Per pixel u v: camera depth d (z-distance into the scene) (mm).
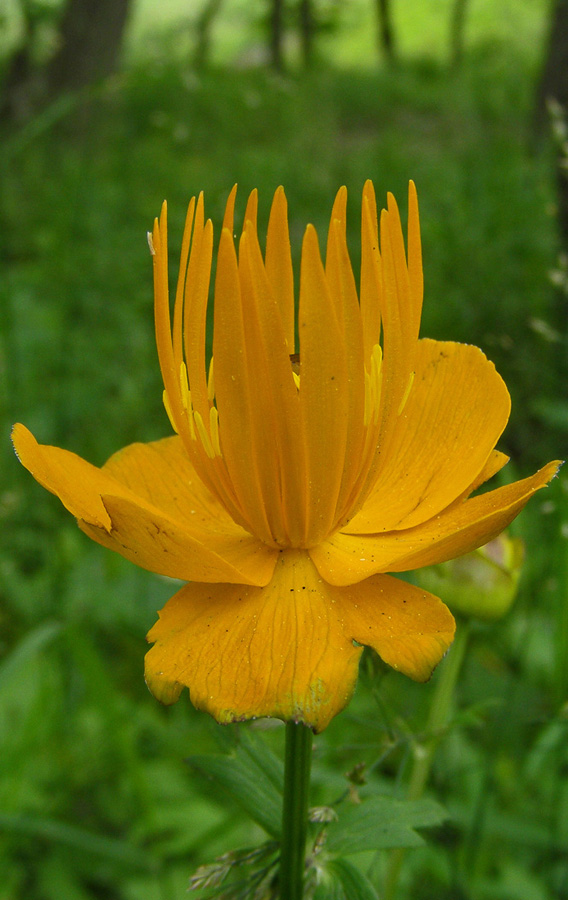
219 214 338
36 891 237
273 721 151
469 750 252
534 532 279
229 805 247
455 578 181
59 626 219
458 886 212
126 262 473
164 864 235
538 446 371
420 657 123
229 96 843
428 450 146
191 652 128
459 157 694
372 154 784
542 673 269
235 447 130
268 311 125
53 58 927
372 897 141
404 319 132
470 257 458
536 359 410
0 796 228
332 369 126
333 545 138
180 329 133
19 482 345
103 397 400
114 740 240
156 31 1715
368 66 1883
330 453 129
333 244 128
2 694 268
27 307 426
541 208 475
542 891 223
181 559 126
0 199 587
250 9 2061
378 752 253
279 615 131
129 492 143
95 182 549
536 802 244
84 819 250
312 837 150
